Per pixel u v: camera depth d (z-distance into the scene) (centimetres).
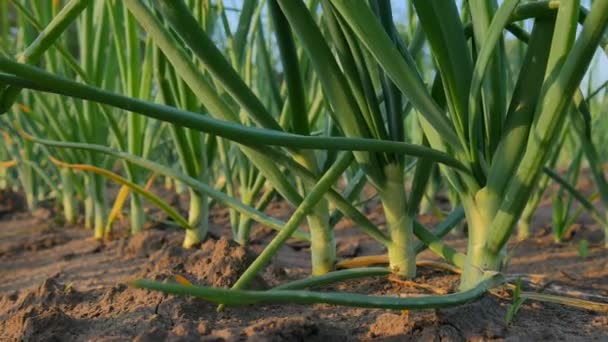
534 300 65
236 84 62
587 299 67
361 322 62
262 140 56
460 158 62
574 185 88
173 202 126
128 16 82
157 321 62
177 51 65
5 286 82
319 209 71
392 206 68
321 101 77
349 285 70
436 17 59
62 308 67
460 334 59
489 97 62
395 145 60
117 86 107
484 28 62
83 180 107
